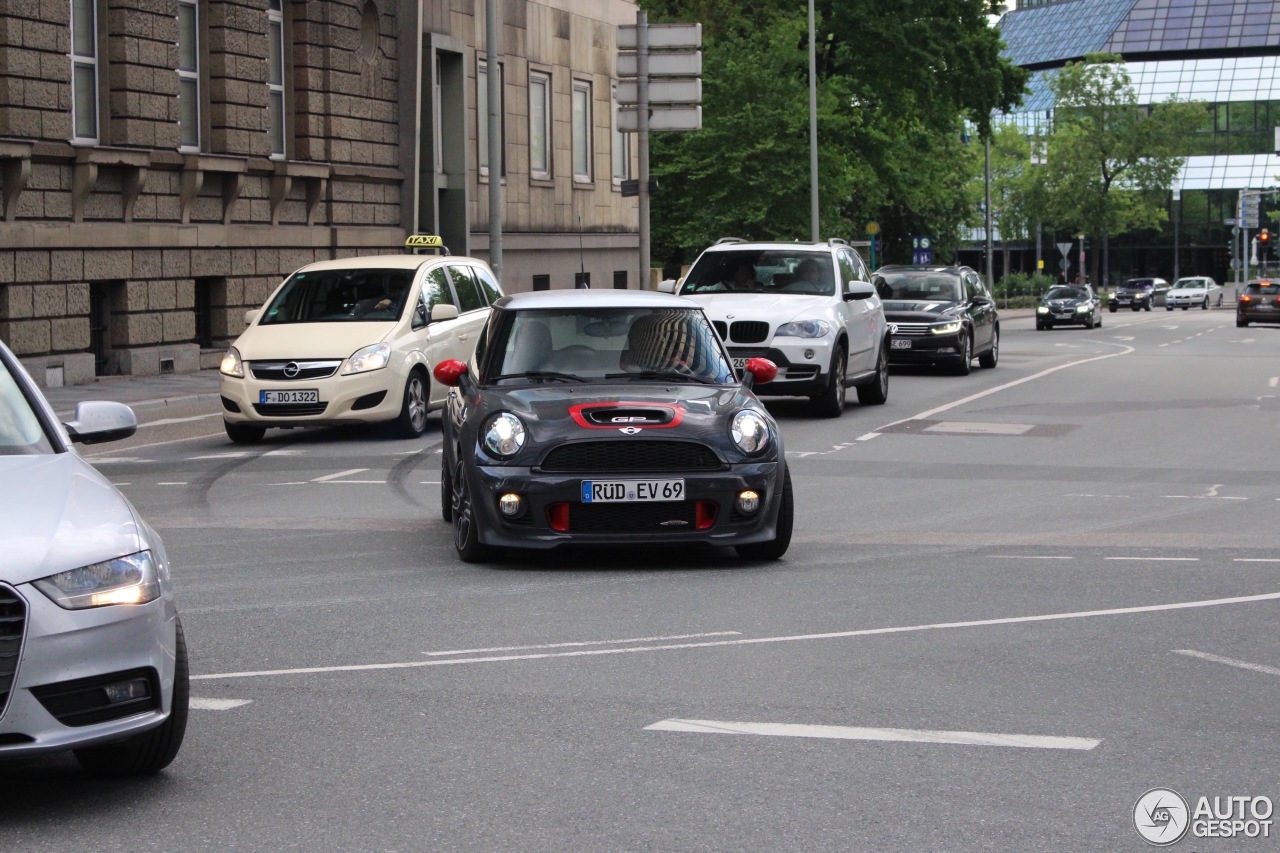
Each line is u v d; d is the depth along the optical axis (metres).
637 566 13.44
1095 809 6.99
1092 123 134.00
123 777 7.53
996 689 9.17
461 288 26.59
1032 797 7.16
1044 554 14.12
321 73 43.31
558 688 9.21
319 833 6.71
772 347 26.48
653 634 10.68
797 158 65.69
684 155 65.31
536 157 56.09
